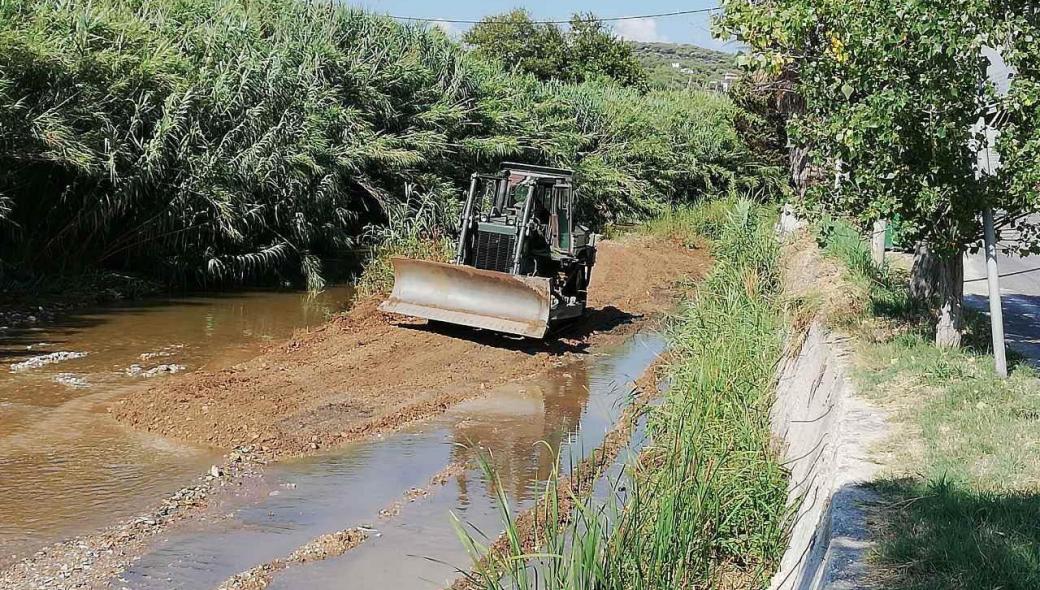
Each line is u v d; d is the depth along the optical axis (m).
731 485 7.77
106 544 7.91
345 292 20.94
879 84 9.50
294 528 8.51
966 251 10.40
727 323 13.55
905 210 9.71
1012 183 9.28
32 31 17.22
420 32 28.56
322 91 22.73
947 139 9.20
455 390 13.26
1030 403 8.28
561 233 16.70
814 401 9.50
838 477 6.59
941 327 10.61
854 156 9.74
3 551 7.69
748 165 43.94
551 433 11.60
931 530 5.58
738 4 10.63
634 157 38.97
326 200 21.66
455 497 9.37
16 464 9.56
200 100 19.55
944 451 7.05
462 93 28.55
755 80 30.02
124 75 18.33
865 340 10.85
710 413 9.31
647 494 7.53
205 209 19.28
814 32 10.70
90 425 10.86
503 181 16.48
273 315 18.06
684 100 50.94
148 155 18.12
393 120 25.77
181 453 10.14
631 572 6.44
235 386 12.51
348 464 10.16
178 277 20.00
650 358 15.98
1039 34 8.91
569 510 8.89
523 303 15.35
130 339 15.33
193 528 8.37
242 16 23.23
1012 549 5.24
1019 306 16.33
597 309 20.17
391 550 8.09
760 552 7.45
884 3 9.10
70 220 18.44
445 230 24.20
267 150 20.08
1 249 18.19
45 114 16.69
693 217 34.69
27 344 14.55
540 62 64.81
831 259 17.34
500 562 6.56
